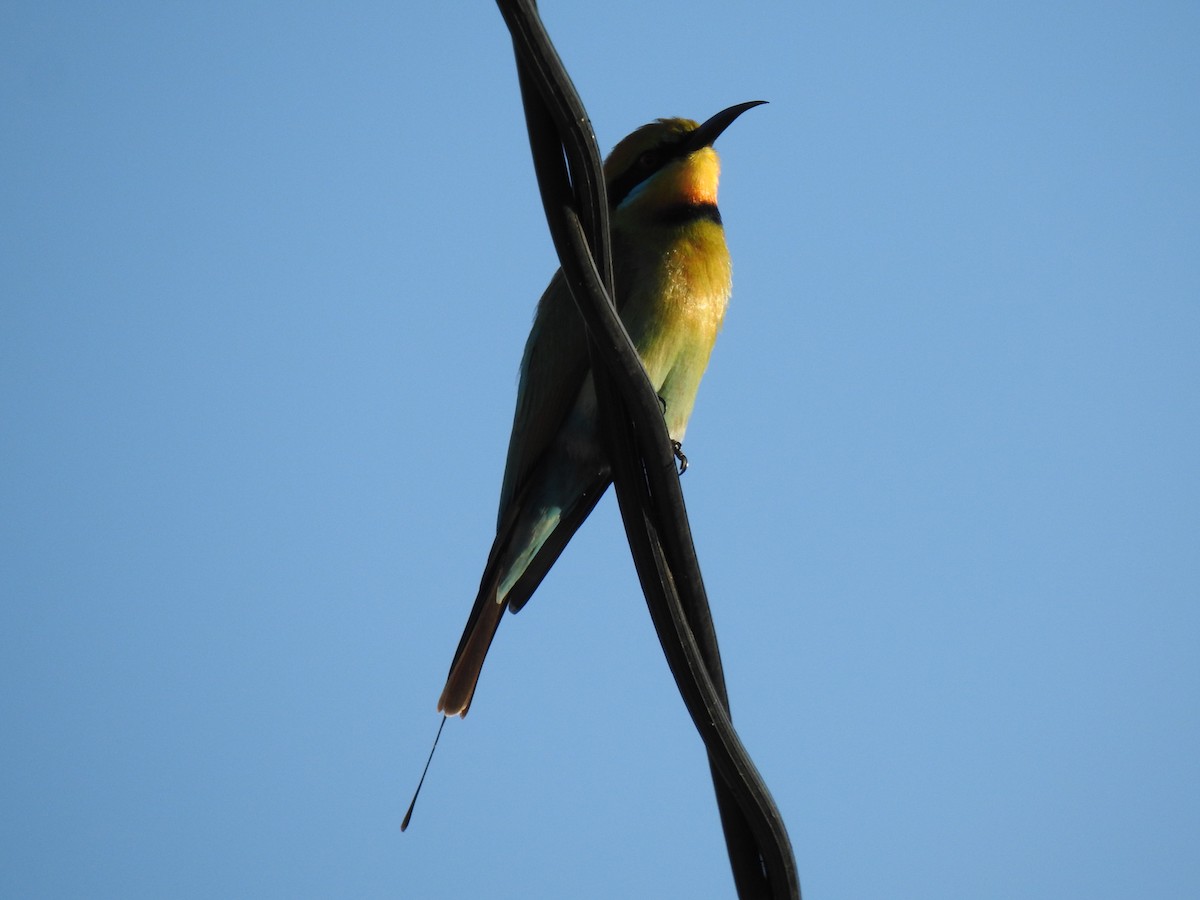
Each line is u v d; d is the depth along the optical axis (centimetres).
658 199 869
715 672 572
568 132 470
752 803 567
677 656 565
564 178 486
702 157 872
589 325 509
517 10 448
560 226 487
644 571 564
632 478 549
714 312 866
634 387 526
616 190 886
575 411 821
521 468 836
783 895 577
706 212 875
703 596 568
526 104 480
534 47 454
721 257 873
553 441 831
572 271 495
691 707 565
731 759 565
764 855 577
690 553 563
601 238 496
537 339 849
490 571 826
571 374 823
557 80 461
